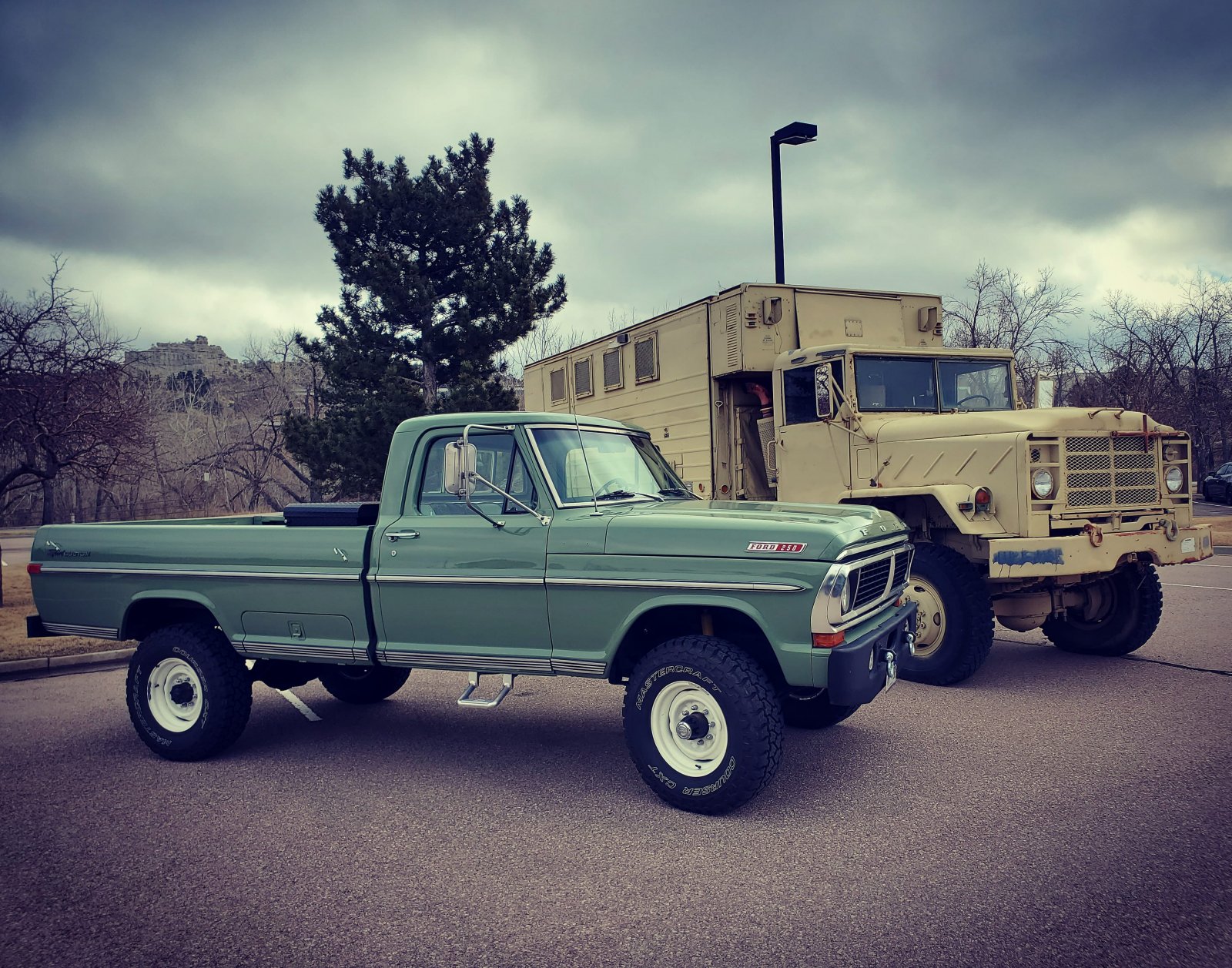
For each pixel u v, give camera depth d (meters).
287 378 44.00
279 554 5.21
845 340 8.98
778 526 4.11
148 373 31.05
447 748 5.55
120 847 4.04
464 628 4.79
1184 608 9.68
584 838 4.00
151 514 41.25
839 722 5.69
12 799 4.72
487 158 20.58
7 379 11.34
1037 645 8.25
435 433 5.07
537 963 2.92
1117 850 3.64
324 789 4.80
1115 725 5.46
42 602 6.01
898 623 4.65
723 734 4.10
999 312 25.06
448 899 3.42
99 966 2.99
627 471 5.20
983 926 3.07
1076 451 6.50
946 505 6.53
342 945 3.09
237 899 3.47
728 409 9.25
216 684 5.25
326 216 19.70
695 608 4.39
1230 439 37.97
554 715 6.30
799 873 3.55
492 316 20.05
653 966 2.88
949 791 4.42
